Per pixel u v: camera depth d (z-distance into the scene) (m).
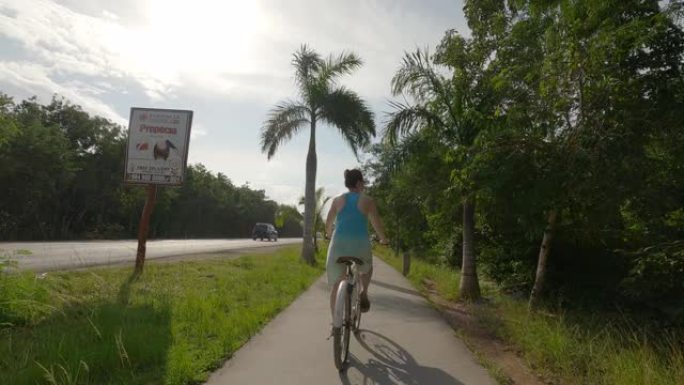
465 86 11.60
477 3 11.12
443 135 12.40
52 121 47.47
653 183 7.80
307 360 5.21
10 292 6.40
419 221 25.06
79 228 50.97
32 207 42.72
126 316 6.43
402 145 12.76
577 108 7.97
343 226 5.29
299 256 23.56
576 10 7.70
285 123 21.91
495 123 10.10
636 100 7.46
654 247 8.84
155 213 61.22
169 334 5.75
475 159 8.76
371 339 6.32
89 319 5.54
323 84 21.33
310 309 8.53
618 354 5.62
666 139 7.50
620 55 7.33
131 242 36.44
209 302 7.95
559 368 5.41
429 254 27.06
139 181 11.95
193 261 16.52
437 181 12.95
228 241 51.53
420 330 7.02
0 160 35.59
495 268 15.75
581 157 7.58
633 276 9.80
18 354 4.73
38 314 6.55
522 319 7.92
